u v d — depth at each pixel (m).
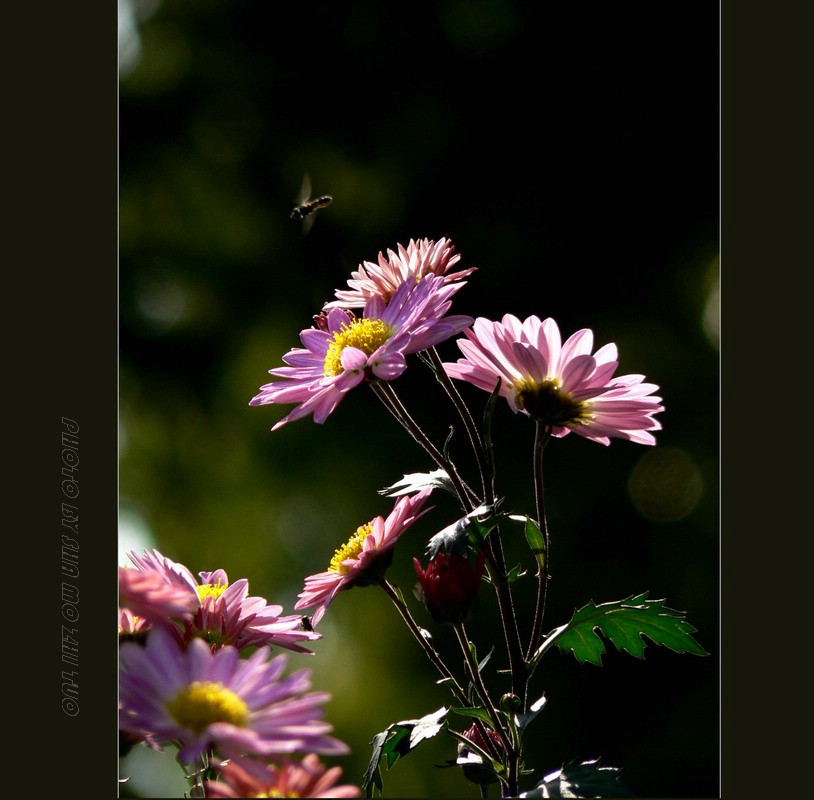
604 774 1.95
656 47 8.03
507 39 8.43
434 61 8.78
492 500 2.15
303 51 9.41
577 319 8.19
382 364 2.13
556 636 2.12
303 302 9.73
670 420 8.05
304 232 4.34
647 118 8.10
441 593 2.02
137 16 9.89
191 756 1.56
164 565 2.16
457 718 4.70
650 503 7.94
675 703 7.65
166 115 9.97
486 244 8.35
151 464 10.52
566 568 7.85
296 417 2.11
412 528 8.32
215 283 10.12
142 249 10.24
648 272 8.16
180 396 10.47
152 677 1.68
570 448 8.03
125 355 10.30
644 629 2.18
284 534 9.98
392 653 8.99
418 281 2.40
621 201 8.18
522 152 8.39
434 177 8.70
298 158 9.59
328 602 2.18
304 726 1.64
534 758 7.57
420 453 8.59
